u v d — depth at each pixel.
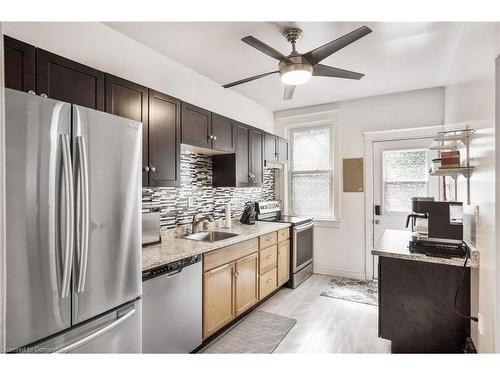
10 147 1.05
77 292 1.25
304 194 4.39
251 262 2.85
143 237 2.23
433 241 1.99
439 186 3.46
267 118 4.38
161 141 2.20
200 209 3.09
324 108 4.15
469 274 1.94
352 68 2.87
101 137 1.37
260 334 2.47
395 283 2.12
